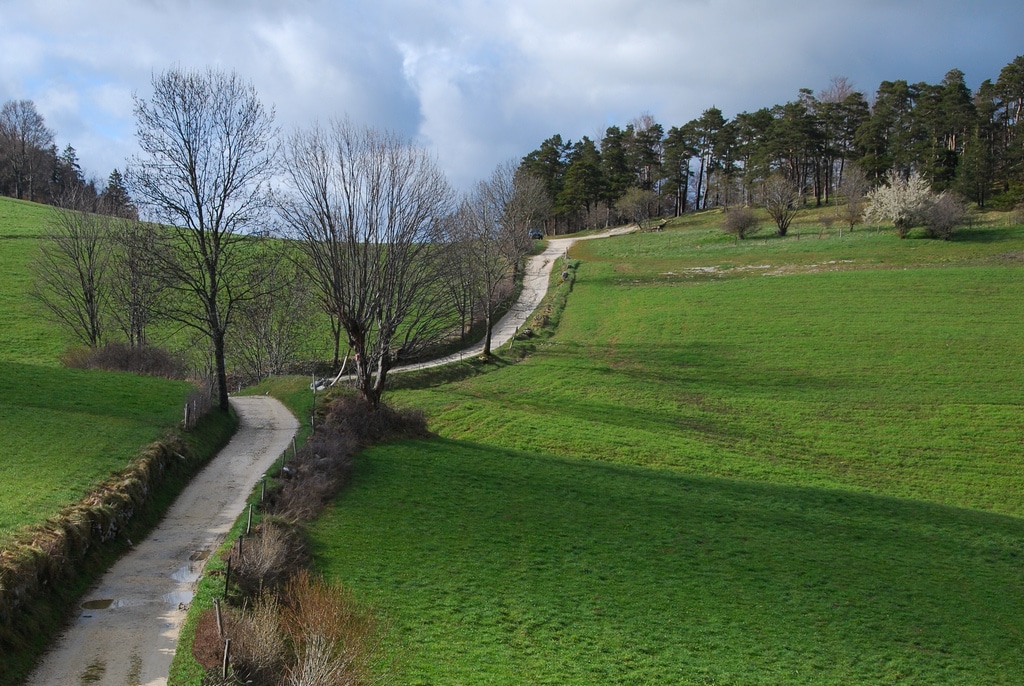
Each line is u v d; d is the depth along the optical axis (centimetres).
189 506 2719
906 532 3300
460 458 3753
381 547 2634
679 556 2859
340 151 4047
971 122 14800
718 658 2205
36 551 1833
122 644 1736
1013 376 6312
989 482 4634
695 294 9681
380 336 4088
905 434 5353
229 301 4031
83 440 2881
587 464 3969
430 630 2156
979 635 2486
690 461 4719
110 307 6700
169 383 4231
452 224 5888
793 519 3347
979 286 8800
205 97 3828
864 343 7312
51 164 16825
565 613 2361
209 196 3881
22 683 1542
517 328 8762
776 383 6506
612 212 19262
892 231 12550
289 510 2712
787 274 10294
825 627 2445
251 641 1695
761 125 18325
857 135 15950
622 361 7325
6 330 6831
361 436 3819
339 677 1653
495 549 2742
